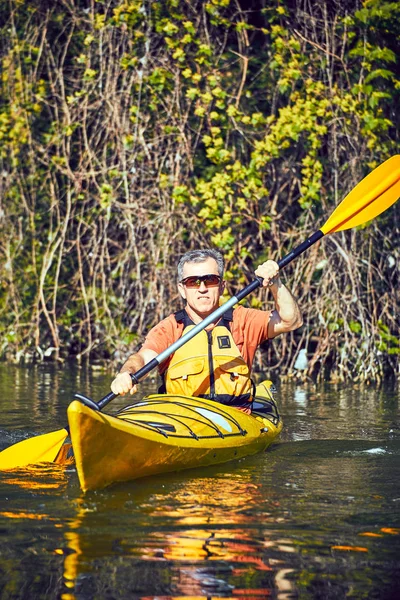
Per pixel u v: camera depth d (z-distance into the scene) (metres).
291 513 11.18
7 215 31.64
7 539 10.09
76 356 31.42
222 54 29.08
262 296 28.00
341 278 27.66
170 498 11.93
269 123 27.92
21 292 31.56
